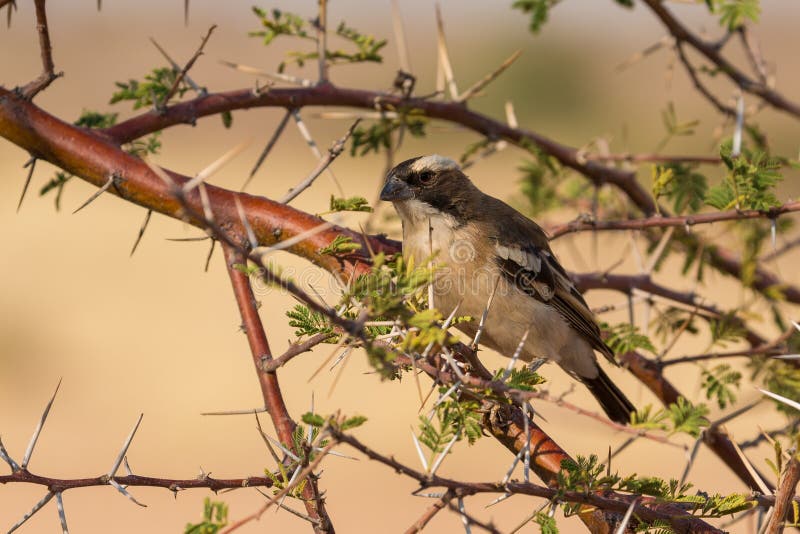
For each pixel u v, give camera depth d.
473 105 45.31
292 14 9.48
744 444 8.98
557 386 16.81
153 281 31.19
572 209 13.35
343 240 7.27
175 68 8.92
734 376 9.59
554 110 44.69
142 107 9.04
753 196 8.73
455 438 5.54
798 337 10.70
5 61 44.28
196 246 34.47
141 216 36.81
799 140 36.75
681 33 11.26
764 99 11.52
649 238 12.05
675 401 9.90
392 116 10.00
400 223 12.70
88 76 42.69
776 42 48.75
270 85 8.99
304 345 6.54
